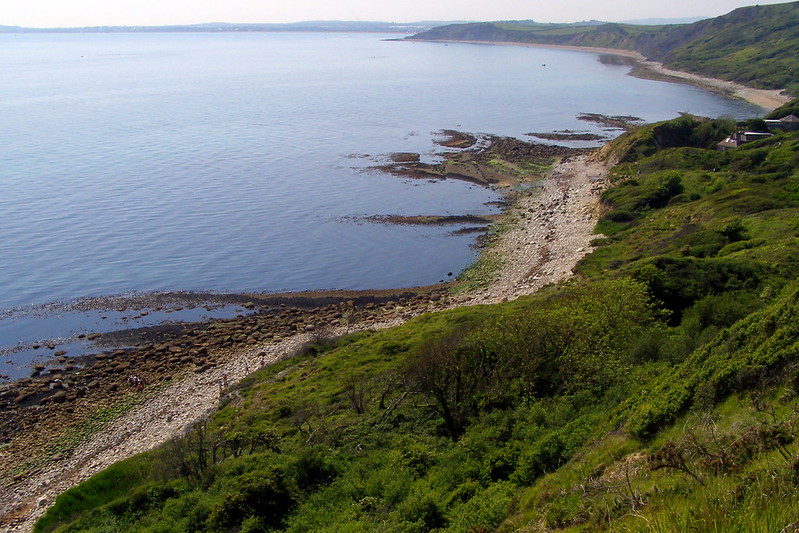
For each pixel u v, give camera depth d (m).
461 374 27.02
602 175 90.12
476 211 77.94
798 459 8.86
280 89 188.25
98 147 110.12
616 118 137.88
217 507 21.05
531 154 105.19
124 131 124.12
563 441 18.42
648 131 98.56
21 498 31.09
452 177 92.94
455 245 67.88
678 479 11.08
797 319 15.85
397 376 31.66
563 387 24.39
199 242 68.94
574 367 25.22
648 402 17.75
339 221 75.69
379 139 119.50
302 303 55.97
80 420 38.25
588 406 21.45
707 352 18.33
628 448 15.78
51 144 111.69
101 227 72.44
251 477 21.91
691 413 15.61
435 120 138.75
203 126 130.88
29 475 33.06
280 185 89.81
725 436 12.55
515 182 89.88
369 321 51.84
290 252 66.69
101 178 91.31
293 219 76.31
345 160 103.56
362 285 59.53
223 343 48.38
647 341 25.02
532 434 20.23
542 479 16.81
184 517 21.83
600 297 30.38
